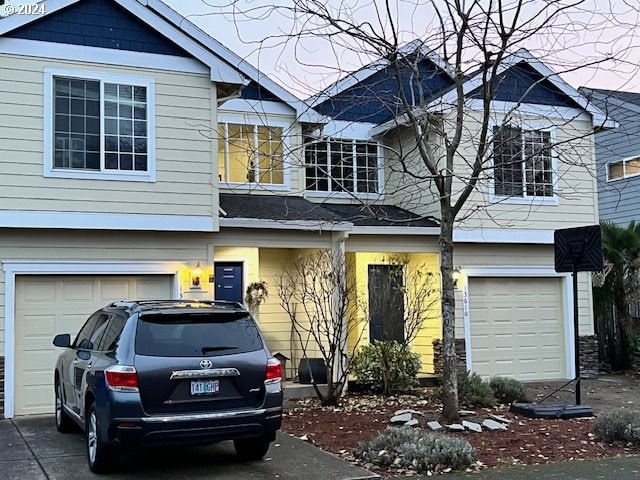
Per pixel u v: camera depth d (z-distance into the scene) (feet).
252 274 46.44
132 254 38.19
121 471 22.84
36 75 35.86
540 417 32.89
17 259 35.86
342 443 27.66
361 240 45.73
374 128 52.16
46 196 35.55
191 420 21.26
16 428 31.63
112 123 37.29
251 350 22.93
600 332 56.18
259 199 47.70
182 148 38.68
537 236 49.73
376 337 48.62
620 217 70.74
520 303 50.75
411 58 40.83
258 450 24.26
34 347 36.37
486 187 47.98
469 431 29.27
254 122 49.16
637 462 24.77
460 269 48.26
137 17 38.04
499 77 38.42
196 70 39.37
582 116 50.75
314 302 39.86
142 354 21.40
